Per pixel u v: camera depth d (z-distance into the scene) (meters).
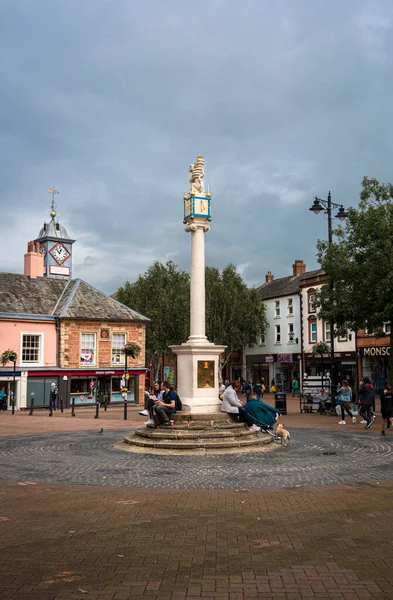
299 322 52.69
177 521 7.70
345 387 22.83
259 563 5.95
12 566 5.86
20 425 22.97
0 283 39.81
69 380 38.66
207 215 16.94
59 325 39.00
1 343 36.66
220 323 52.28
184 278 56.50
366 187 25.34
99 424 23.36
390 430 19.72
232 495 9.33
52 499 9.09
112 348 41.25
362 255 25.20
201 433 14.81
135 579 5.49
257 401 16.47
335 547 6.48
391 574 5.60
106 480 10.70
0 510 8.37
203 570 5.74
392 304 23.61
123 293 58.00
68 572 5.68
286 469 11.69
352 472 11.33
